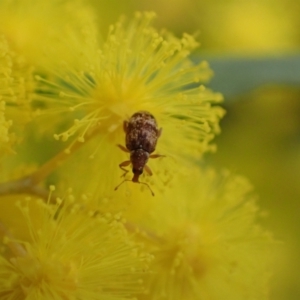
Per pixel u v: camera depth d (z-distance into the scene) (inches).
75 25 3.2
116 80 3.0
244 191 3.2
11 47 3.1
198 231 3.2
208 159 3.6
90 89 3.0
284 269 3.8
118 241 3.0
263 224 3.8
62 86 3.0
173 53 3.1
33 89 3.0
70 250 3.0
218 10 3.8
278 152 3.8
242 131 3.7
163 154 3.1
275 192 3.8
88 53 3.1
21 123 3.0
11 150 2.9
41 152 3.2
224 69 3.5
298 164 3.8
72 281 2.9
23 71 3.1
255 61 3.5
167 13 3.8
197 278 3.2
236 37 3.8
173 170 3.1
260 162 3.8
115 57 3.0
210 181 3.2
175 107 3.1
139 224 3.1
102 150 3.1
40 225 3.0
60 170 3.1
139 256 3.0
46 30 3.2
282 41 3.9
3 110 2.9
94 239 3.0
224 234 3.2
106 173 3.0
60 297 2.9
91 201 3.0
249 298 3.2
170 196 3.2
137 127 3.0
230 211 3.2
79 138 2.9
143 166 3.0
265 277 3.2
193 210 3.2
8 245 2.9
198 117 3.1
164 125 3.1
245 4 4.0
